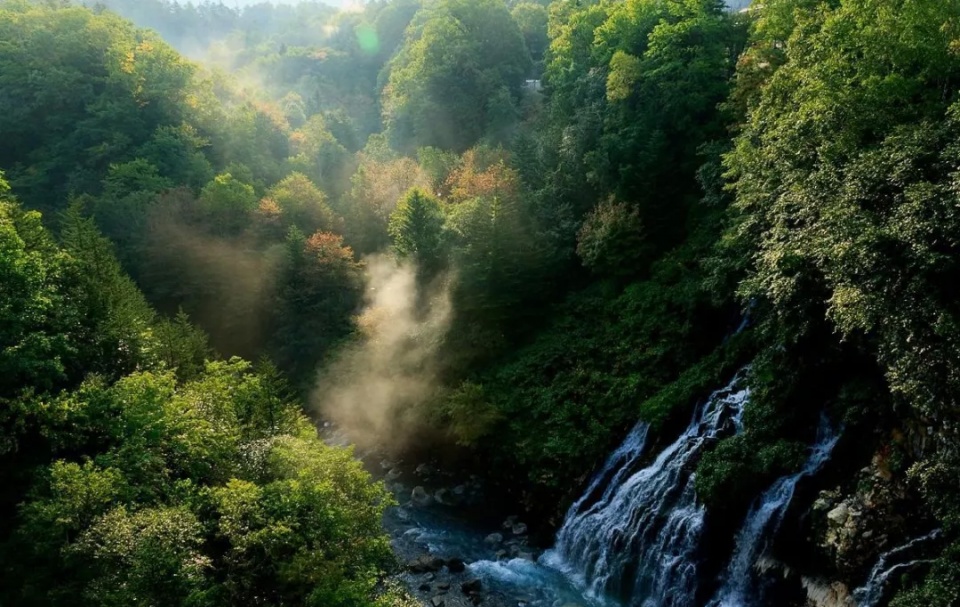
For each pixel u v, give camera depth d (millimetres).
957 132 18609
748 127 30125
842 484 21266
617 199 40875
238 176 64438
